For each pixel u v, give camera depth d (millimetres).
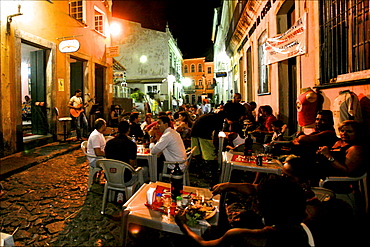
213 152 5055
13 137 6727
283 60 6668
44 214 3449
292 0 6098
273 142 5020
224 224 2279
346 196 2793
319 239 1947
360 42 3643
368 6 3455
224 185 2283
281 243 1277
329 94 4293
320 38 4602
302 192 1340
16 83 6805
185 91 47344
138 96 21438
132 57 25906
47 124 8672
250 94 11992
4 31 6430
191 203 2254
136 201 2385
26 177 5027
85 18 10836
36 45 7871
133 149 3777
